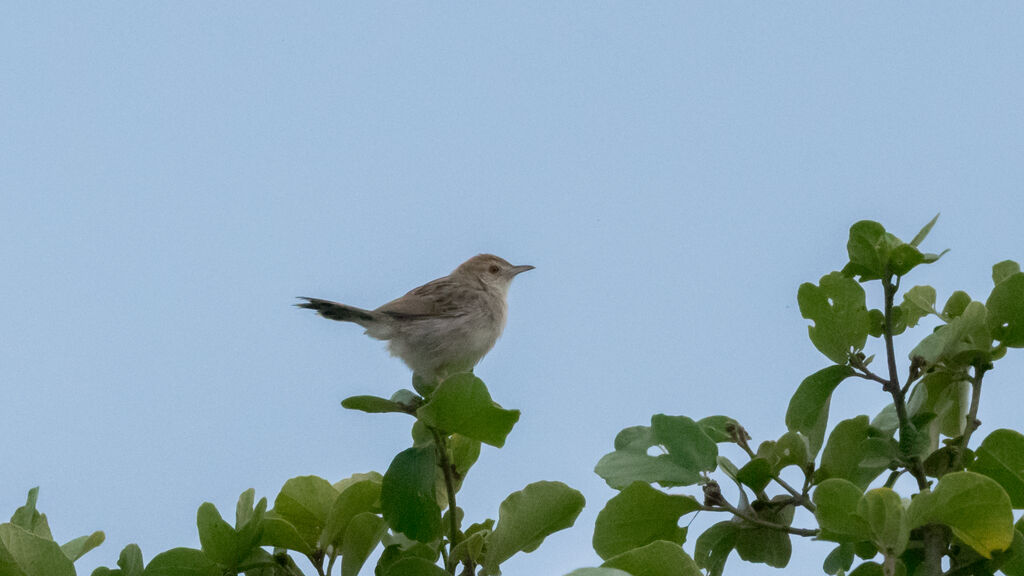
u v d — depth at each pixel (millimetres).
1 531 6965
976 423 7492
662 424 7543
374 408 7543
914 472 7352
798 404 7641
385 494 7121
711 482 7316
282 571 7594
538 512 7234
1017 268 8422
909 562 7086
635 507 7285
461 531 7656
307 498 7812
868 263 7484
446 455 7477
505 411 6934
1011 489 6969
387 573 7023
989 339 7566
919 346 7594
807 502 7410
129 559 7352
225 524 7207
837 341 7613
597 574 5094
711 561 7797
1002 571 6652
